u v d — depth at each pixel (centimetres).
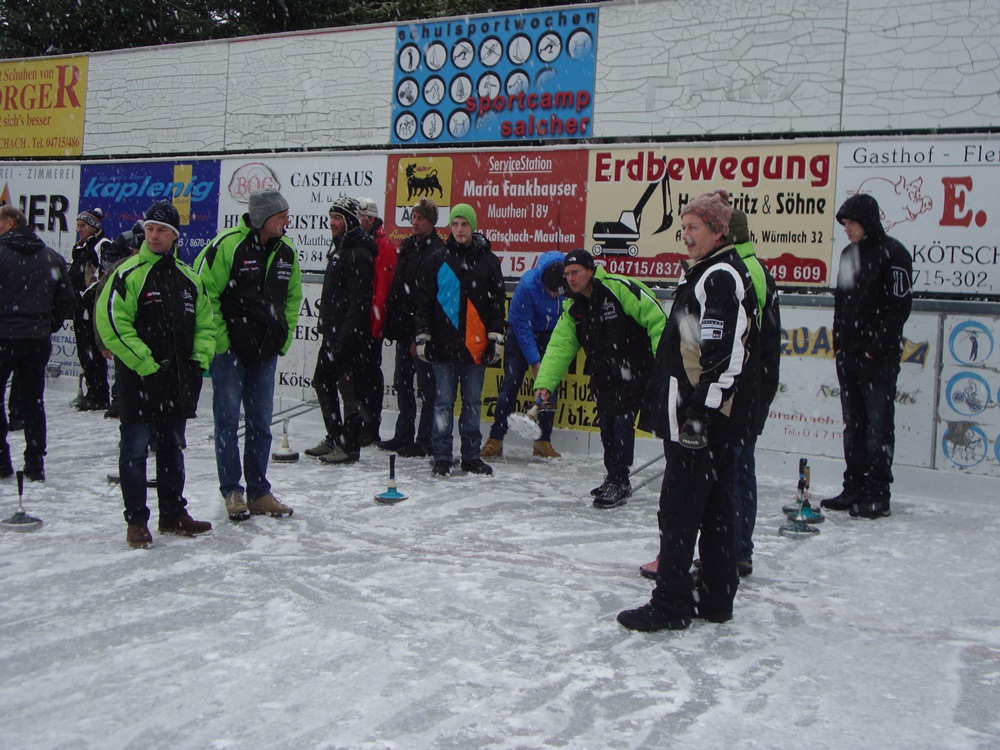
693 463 386
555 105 848
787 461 734
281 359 948
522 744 284
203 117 1028
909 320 687
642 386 611
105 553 492
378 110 933
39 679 332
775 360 460
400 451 809
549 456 798
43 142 1127
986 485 665
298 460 768
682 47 795
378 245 775
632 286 594
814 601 437
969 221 689
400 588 441
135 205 1058
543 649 366
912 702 324
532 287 759
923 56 712
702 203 386
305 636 376
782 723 304
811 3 746
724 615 403
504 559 495
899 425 693
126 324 486
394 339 796
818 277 738
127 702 313
